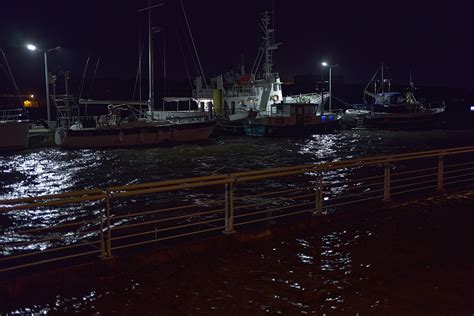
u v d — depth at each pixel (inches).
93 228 473.1
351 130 2266.2
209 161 1115.3
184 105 2554.1
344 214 343.3
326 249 278.5
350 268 247.8
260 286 225.8
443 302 205.8
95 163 1095.0
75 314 199.5
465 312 196.1
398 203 380.8
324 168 324.2
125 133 1480.1
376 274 239.1
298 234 309.0
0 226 489.7
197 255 267.6
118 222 492.4
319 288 222.8
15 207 209.2
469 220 339.9
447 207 377.4
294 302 208.2
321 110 2167.8
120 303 208.7
